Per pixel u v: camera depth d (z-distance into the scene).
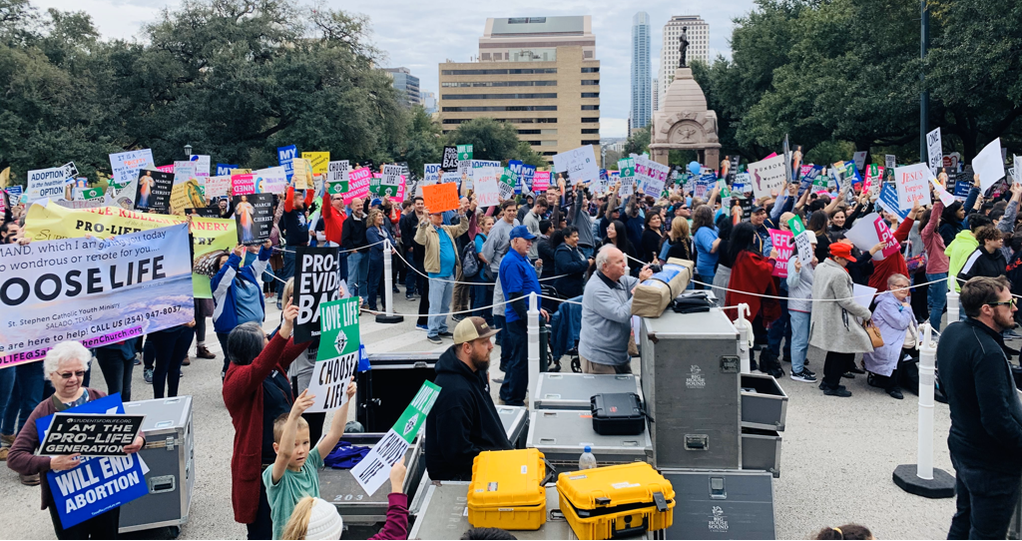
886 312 9.13
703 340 5.51
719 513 5.38
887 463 7.16
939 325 11.94
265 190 14.48
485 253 11.73
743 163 62.22
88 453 4.66
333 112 49.66
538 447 5.36
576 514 4.14
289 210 14.33
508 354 9.80
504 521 4.25
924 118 22.80
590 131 174.38
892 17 32.75
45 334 6.81
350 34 55.28
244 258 9.00
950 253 10.66
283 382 5.30
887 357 9.09
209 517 6.20
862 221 10.28
